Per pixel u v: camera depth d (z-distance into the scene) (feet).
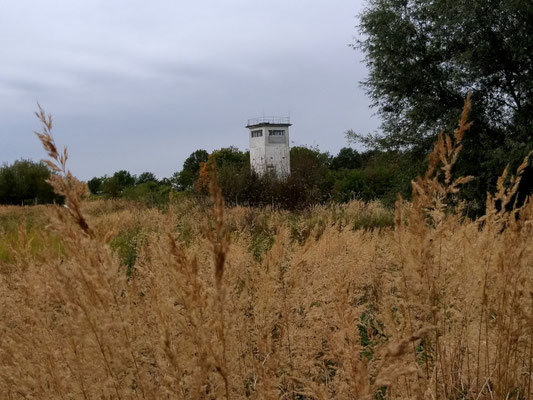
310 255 9.98
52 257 6.16
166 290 6.00
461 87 54.60
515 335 5.89
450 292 6.40
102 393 5.18
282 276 8.07
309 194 68.95
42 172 112.57
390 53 58.08
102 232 4.75
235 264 9.04
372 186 87.66
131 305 5.53
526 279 5.93
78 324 4.82
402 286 5.80
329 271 10.02
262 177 74.13
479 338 6.50
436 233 5.62
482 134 49.80
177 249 4.33
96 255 4.64
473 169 48.26
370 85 60.64
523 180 45.60
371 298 10.81
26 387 5.80
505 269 6.07
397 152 59.16
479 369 6.72
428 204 5.60
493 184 45.83
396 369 3.83
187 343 4.78
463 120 5.61
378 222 41.78
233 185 71.31
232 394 5.27
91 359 5.06
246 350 6.81
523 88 50.39
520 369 6.32
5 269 7.79
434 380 6.01
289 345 7.12
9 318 7.35
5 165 111.86
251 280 9.07
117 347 4.91
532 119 50.24
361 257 12.95
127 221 23.16
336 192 80.59
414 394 5.42
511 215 6.38
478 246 6.63
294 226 21.77
